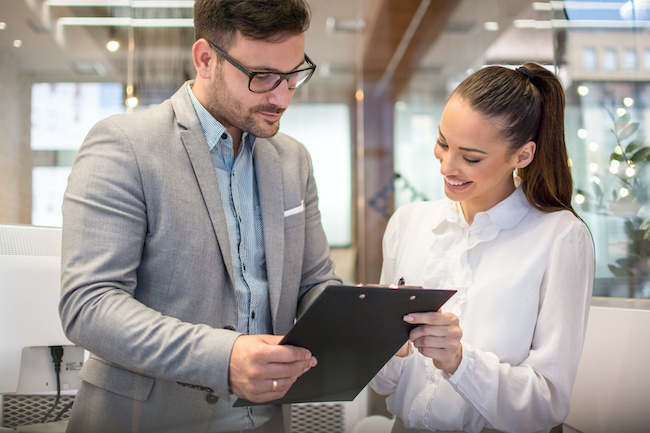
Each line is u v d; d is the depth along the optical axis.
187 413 1.01
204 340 0.93
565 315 1.11
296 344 0.86
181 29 4.57
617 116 1.77
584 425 1.49
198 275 1.13
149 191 1.11
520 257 1.18
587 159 1.87
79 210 1.05
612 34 1.79
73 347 1.25
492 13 4.91
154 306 1.12
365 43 6.54
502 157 1.14
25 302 1.19
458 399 1.14
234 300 1.17
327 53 6.85
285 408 1.02
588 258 1.15
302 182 1.40
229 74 1.11
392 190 6.90
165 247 1.12
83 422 1.01
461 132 1.11
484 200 1.26
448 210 1.31
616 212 1.75
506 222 1.22
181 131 1.19
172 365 0.93
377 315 0.85
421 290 0.85
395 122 6.98
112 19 4.46
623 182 1.73
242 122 1.16
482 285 1.19
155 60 4.55
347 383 1.01
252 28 1.06
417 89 6.96
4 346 1.17
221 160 1.25
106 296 0.98
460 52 6.37
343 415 1.00
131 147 1.12
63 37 4.36
